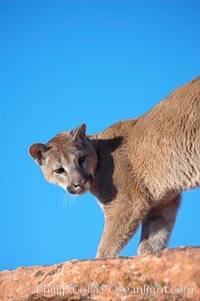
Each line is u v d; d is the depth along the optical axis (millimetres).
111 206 15344
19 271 11508
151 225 15805
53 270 10812
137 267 9539
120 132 15906
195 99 14211
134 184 15102
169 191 14852
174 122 14438
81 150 15844
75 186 15492
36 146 16438
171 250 9562
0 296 11086
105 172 15617
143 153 14992
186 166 14383
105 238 14992
